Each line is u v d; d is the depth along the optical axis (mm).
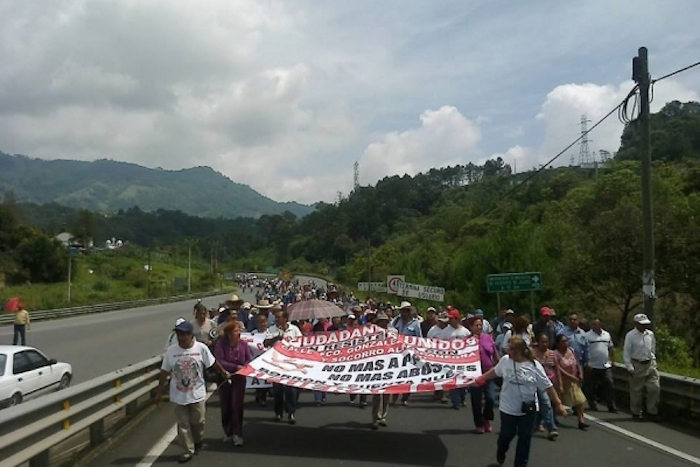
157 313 53688
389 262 70750
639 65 15750
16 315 26266
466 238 58719
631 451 9547
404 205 132500
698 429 11242
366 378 10398
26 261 75188
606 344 13242
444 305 38219
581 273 30312
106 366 20000
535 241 30375
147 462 8445
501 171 155500
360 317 19391
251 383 13188
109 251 118250
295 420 11711
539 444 10023
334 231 138375
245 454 9078
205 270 137875
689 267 27562
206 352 8953
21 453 6430
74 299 58062
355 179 162375
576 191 54562
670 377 12133
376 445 9812
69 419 7859
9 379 13336
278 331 12898
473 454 9297
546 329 14109
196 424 8852
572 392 11266
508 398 8484
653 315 15297
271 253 177750
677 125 94250
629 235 29203
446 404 13891
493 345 11453
